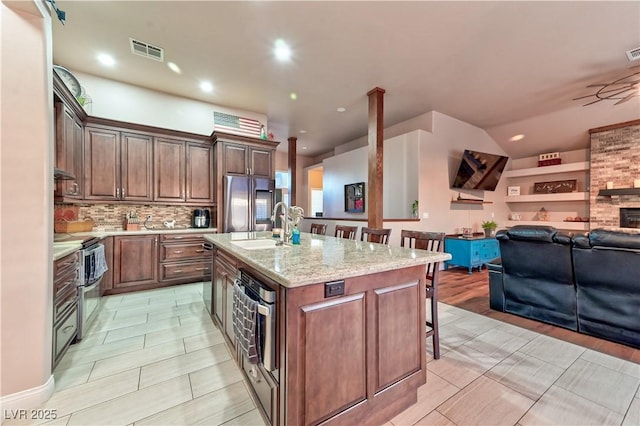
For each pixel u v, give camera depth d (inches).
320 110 197.0
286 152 340.2
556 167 236.5
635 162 189.9
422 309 64.4
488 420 57.2
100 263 108.2
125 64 134.6
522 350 86.4
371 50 123.3
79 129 128.6
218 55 127.1
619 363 78.4
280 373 46.8
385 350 56.8
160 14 99.9
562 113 200.7
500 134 243.1
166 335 95.6
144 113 158.9
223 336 91.0
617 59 131.0
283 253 67.4
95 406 60.9
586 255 93.2
